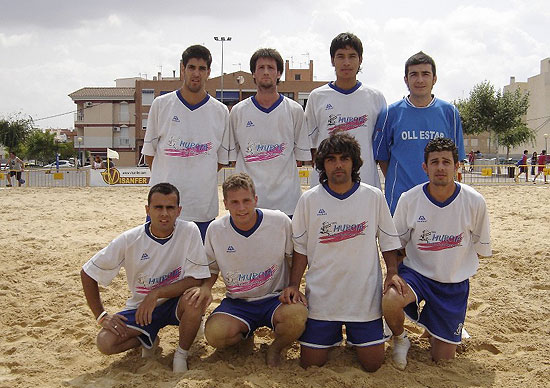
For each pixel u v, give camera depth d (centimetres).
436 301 397
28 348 421
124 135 5831
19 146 6344
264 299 404
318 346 378
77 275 623
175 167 475
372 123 494
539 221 1073
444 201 399
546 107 5884
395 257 397
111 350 381
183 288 394
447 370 378
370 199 385
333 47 485
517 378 364
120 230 970
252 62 480
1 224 1034
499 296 554
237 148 504
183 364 379
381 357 375
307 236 395
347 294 379
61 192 1898
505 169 2992
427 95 471
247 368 375
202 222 482
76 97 5797
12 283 597
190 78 461
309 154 507
